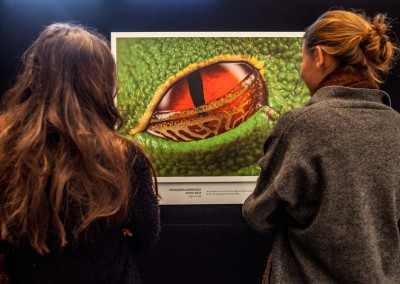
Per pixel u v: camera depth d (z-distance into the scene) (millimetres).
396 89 1600
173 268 1663
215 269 1664
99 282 733
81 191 663
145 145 1573
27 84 711
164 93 1566
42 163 649
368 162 763
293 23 1578
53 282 703
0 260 714
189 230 1643
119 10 1555
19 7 1542
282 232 934
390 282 771
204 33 1555
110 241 739
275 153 892
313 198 813
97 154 688
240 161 1598
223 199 1616
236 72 1568
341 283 776
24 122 679
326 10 1577
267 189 871
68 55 712
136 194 772
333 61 899
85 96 722
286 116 885
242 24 1573
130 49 1551
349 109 808
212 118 1578
